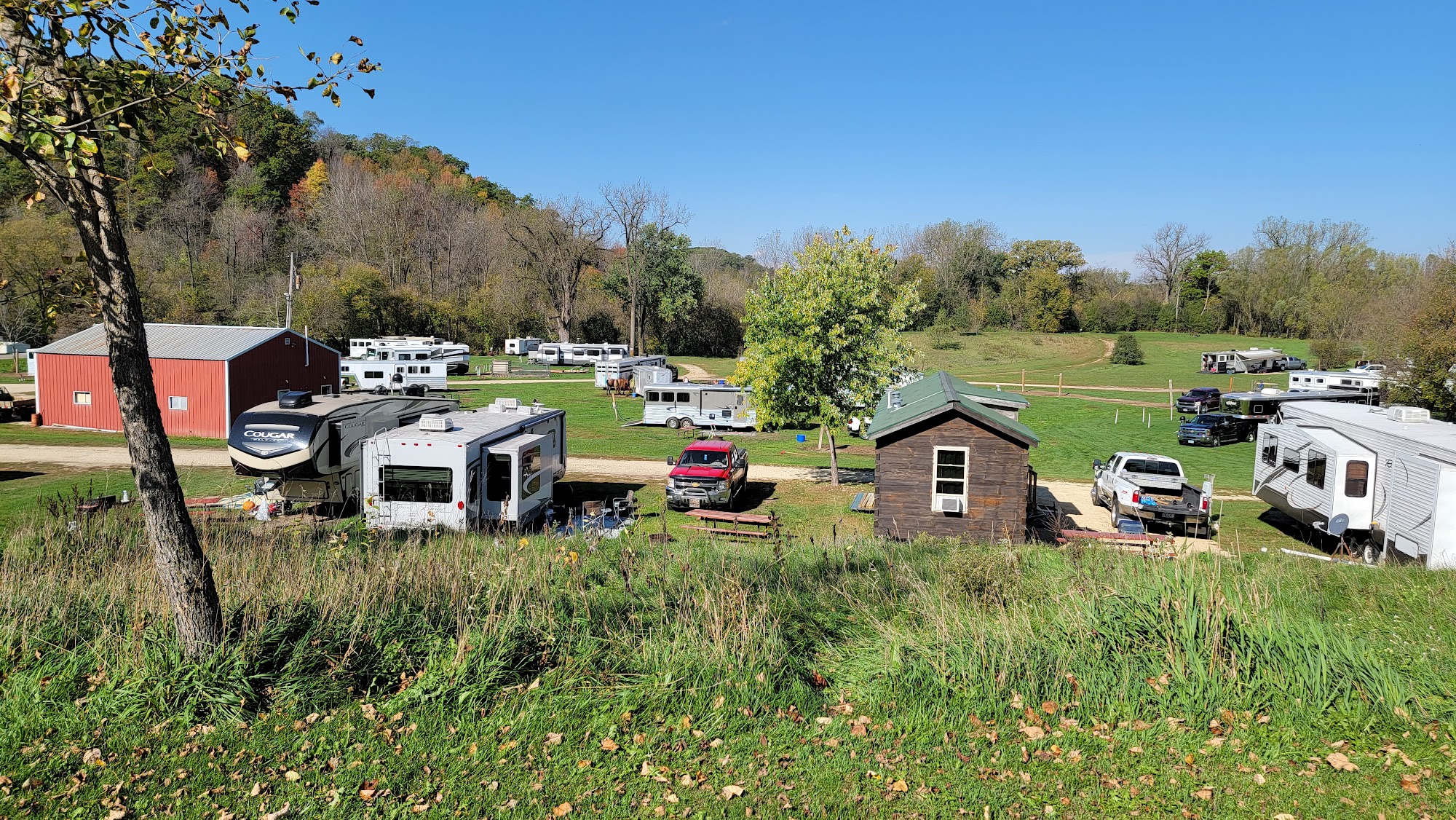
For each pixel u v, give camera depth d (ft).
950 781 17.31
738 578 28.94
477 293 279.90
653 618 26.27
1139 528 60.34
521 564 30.25
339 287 240.73
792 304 74.79
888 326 77.20
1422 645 24.43
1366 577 33.63
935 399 57.00
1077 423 134.82
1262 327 327.06
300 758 18.07
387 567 28.73
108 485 72.84
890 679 21.63
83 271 20.74
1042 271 341.82
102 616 24.66
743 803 16.53
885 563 36.09
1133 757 18.17
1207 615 22.45
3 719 19.43
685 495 64.13
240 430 57.62
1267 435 65.67
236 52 19.42
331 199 286.66
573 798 16.74
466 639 22.07
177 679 20.35
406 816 16.10
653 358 186.19
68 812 16.08
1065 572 31.58
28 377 169.78
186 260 254.27
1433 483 44.83
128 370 19.97
